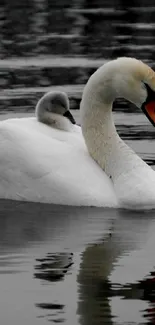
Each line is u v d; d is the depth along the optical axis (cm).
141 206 1553
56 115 1684
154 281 1165
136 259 1265
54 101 1686
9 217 1492
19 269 1215
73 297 1111
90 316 1056
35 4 4153
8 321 1044
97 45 3291
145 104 1593
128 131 2139
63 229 1422
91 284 1156
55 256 1276
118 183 1583
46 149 1602
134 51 3164
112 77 1606
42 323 1037
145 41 3372
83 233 1400
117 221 1477
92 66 2906
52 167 1578
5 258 1266
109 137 1631
